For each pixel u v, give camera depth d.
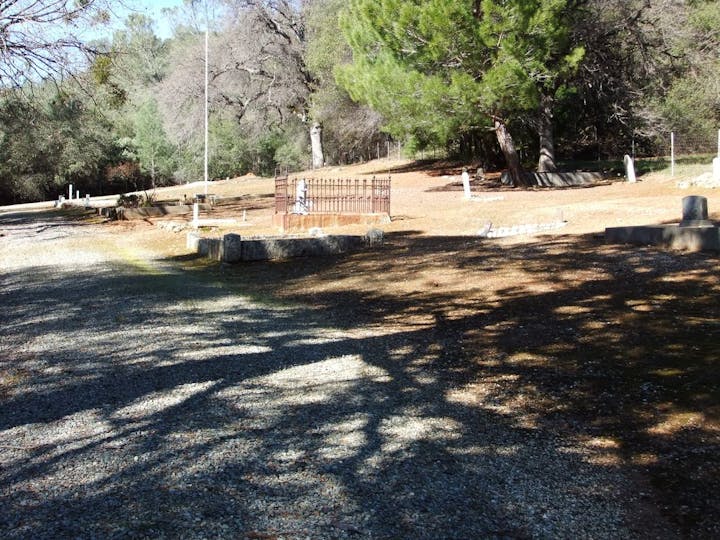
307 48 42.38
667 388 5.37
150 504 3.65
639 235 11.83
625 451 4.35
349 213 18.69
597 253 11.40
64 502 3.68
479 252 12.77
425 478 3.99
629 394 5.31
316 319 8.60
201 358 6.67
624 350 6.43
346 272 12.01
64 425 4.86
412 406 5.23
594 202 18.20
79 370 6.30
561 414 5.02
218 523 3.45
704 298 8.06
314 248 14.29
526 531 3.41
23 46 16.31
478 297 9.31
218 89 46.34
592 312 7.91
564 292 9.07
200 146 50.88
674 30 27.52
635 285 9.02
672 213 14.85
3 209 42.34
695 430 4.58
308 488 3.85
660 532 3.40
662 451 4.31
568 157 39.75
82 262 14.57
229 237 13.72
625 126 32.12
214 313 9.02
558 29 22.42
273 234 17.36
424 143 32.12
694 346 6.36
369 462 4.20
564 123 34.72
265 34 44.69
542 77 23.92
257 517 3.51
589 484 3.92
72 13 16.28
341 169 44.91
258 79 46.66
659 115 29.47
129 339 7.52
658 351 6.31
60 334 7.83
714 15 29.97
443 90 21.80
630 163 24.78
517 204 20.56
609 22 27.28
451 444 4.49
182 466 4.14
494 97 21.61
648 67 28.84
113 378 6.03
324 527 3.41
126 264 14.20
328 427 4.79
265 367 6.34
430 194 27.12
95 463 4.19
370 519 3.50
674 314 7.52
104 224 24.50
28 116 24.53
